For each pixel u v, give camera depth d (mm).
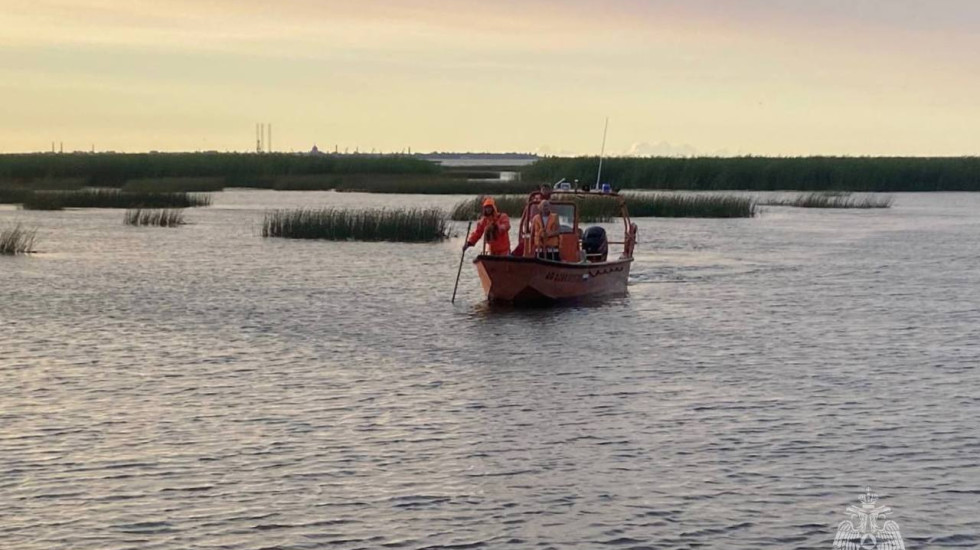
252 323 25625
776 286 33344
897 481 13727
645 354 21953
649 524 12312
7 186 87375
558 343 23141
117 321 25812
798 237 51875
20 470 14023
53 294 30266
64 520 12359
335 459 14547
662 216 65000
